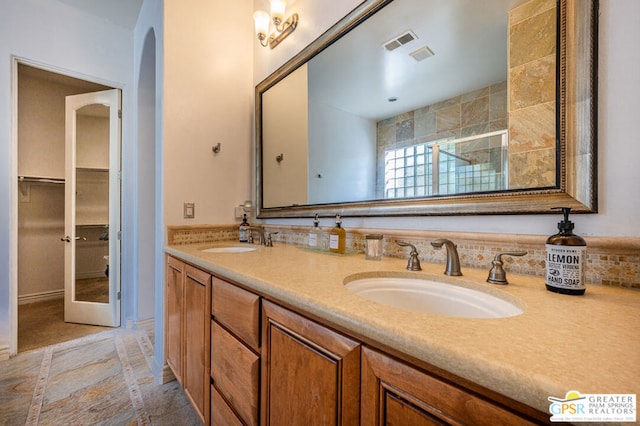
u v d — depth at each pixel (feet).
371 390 1.52
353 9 4.03
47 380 5.20
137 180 7.45
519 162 2.55
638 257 2.00
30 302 9.52
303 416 2.00
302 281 2.30
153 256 7.72
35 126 9.64
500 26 2.70
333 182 4.45
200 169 5.71
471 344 1.18
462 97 2.97
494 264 2.30
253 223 6.41
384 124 3.73
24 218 9.47
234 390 2.86
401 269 2.85
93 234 8.38
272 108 5.84
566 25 2.27
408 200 3.42
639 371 0.97
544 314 1.55
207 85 5.81
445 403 1.21
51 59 6.84
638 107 1.98
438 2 3.18
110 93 7.98
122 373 5.48
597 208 2.15
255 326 2.53
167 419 4.25
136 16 7.47
